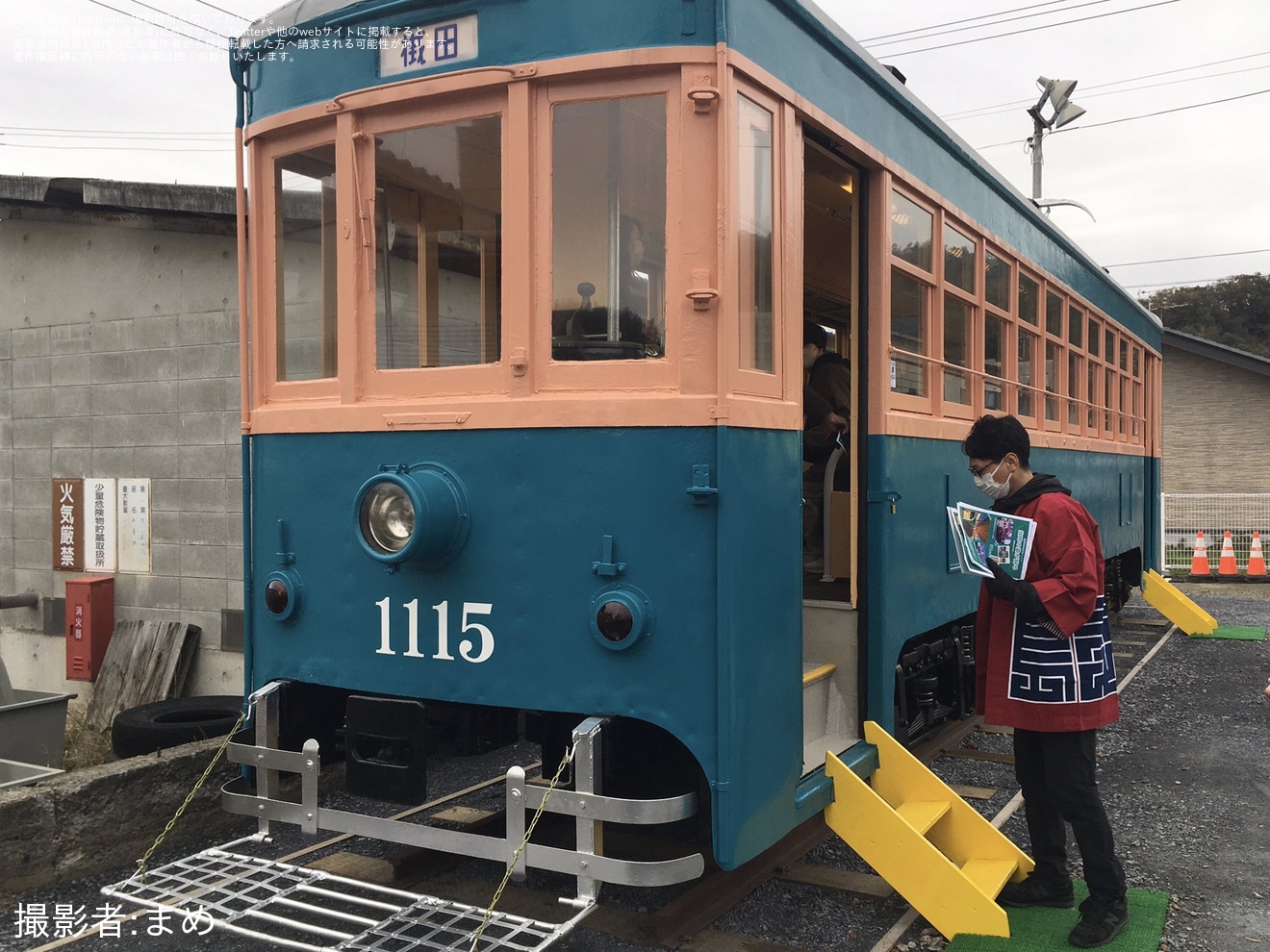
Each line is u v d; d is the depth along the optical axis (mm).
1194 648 10211
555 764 3768
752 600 3305
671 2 3229
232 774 4836
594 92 3328
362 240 3686
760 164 3471
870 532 4391
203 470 6914
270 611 3830
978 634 3879
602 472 3281
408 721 3510
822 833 4633
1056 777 3592
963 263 5453
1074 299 7965
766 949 3566
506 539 3402
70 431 7406
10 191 6875
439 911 3264
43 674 7594
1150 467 12070
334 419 3709
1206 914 3963
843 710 4402
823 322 7102
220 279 6852
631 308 3320
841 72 4039
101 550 7293
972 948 3516
